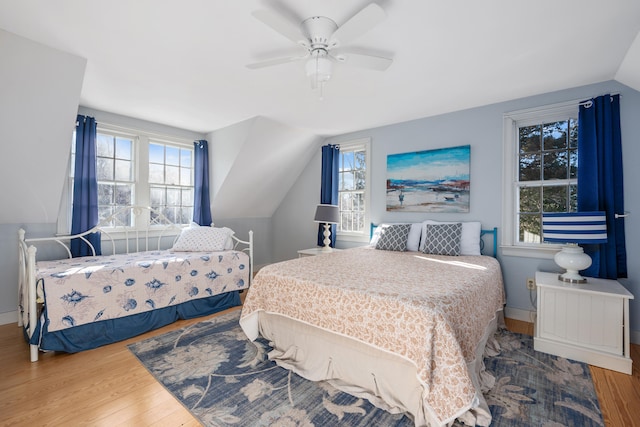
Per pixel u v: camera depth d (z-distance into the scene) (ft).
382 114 11.75
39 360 7.32
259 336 8.60
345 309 6.01
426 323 4.95
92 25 6.18
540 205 10.01
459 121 11.21
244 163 13.64
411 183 12.32
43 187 9.46
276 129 13.09
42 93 7.75
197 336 8.74
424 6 5.50
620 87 8.50
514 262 10.05
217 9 5.64
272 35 6.51
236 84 9.05
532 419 5.18
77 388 6.15
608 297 6.94
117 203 12.03
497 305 8.59
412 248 11.23
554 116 9.70
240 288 11.60
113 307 8.41
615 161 8.41
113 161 11.91
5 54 6.77
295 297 6.93
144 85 9.10
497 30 6.26
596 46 6.87
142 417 5.29
